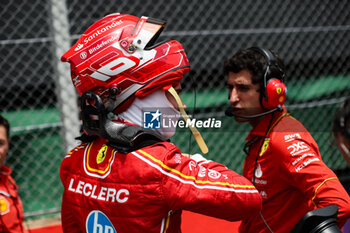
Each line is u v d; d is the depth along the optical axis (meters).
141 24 4.48
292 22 27.16
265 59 6.11
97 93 4.53
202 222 12.34
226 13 25.62
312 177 5.47
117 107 4.51
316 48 27.42
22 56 21.67
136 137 4.25
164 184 4.18
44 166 15.95
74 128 13.74
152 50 4.42
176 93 4.54
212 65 24.89
